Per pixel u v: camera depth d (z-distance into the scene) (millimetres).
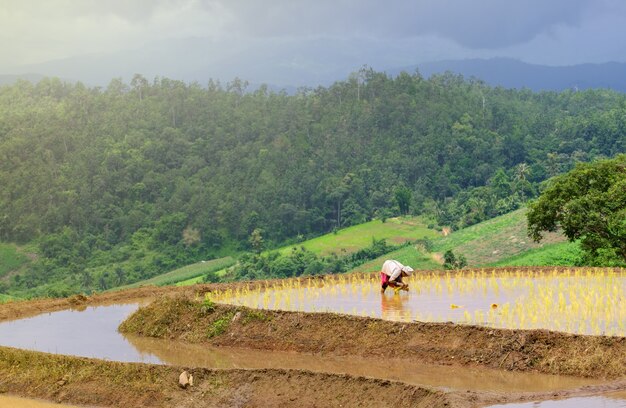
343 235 159625
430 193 184250
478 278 31625
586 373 18234
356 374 19297
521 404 15938
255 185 183625
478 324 21391
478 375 18797
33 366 21578
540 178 185875
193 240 168375
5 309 29641
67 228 169000
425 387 17078
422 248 124312
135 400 19547
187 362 21578
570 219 48156
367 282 31656
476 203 152375
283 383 18844
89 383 20484
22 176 179750
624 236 46969
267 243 168625
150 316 25766
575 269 33625
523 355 19250
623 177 48781
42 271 157750
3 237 169875
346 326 22312
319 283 31781
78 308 30438
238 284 32031
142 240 171000
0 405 19906
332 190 178250
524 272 32969
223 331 24000
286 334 22938
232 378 19453
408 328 21344
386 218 169875
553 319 21734
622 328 20312
